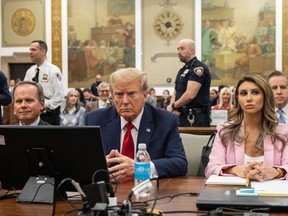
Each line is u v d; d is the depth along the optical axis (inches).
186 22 501.4
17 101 115.3
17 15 529.7
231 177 88.1
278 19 482.3
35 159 71.7
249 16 489.7
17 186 76.1
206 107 179.9
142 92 97.0
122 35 514.9
